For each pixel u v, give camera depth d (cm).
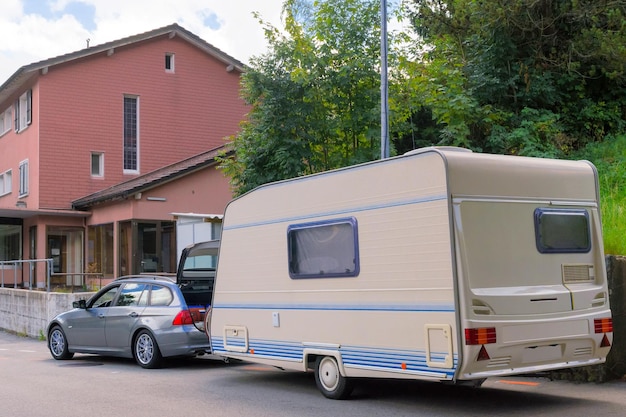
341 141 1633
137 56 2931
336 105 1596
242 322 1003
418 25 1847
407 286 773
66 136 2759
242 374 1116
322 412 794
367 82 1570
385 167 809
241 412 806
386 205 804
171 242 2352
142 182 2408
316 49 1572
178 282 1266
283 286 938
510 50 1759
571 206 827
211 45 3078
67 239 2706
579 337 794
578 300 800
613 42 1652
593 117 1784
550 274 795
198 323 1179
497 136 1642
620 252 1012
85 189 2784
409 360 768
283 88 1556
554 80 1808
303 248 912
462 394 882
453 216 734
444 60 1755
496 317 733
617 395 846
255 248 988
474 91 1728
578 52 1730
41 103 2716
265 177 1580
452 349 720
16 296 2023
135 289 1260
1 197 3188
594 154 1653
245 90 1595
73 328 1327
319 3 1566
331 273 867
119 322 1245
